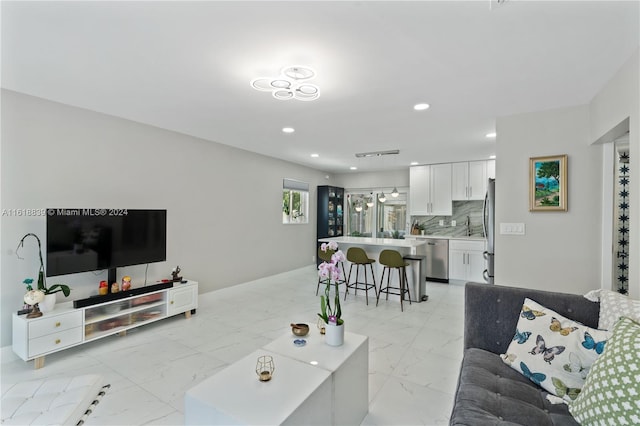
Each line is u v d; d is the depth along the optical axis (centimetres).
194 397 141
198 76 241
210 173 459
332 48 199
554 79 242
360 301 466
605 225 285
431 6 158
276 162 594
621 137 263
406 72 232
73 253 294
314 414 146
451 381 242
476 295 203
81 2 154
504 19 168
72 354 282
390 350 296
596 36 184
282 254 611
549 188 305
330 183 777
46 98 289
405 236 656
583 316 175
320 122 358
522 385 154
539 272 311
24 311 264
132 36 186
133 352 287
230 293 491
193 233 434
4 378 242
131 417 197
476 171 587
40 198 290
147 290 338
